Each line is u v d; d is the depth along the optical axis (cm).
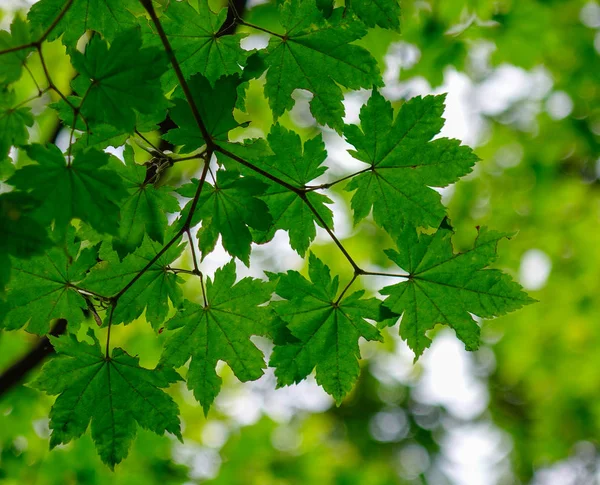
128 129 194
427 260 254
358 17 239
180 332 247
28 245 178
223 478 570
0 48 178
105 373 239
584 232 793
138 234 236
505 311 256
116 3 236
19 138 186
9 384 374
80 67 190
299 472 655
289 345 253
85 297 242
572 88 712
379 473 795
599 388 855
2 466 426
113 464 240
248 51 247
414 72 519
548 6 513
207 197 235
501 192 827
